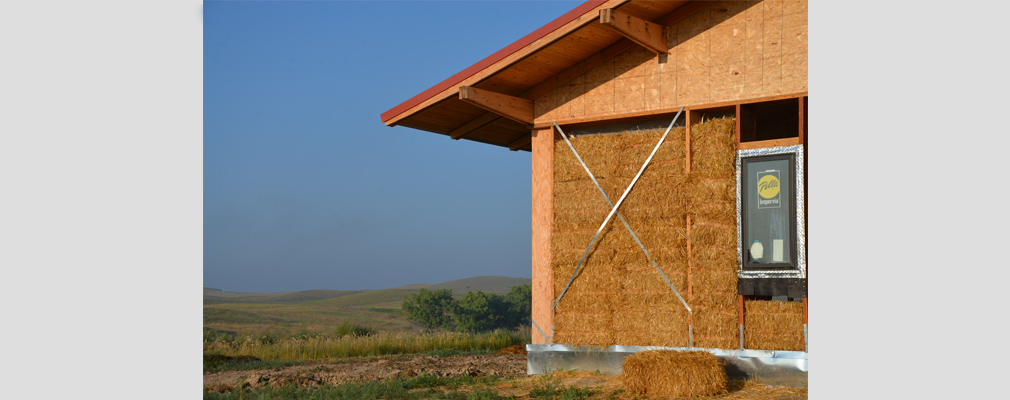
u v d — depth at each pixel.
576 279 9.87
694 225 8.98
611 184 9.69
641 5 9.11
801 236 8.26
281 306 72.62
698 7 9.32
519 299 69.62
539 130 10.62
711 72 9.18
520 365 12.48
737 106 8.88
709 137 8.97
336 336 22.27
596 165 9.85
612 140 9.75
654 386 7.90
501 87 10.65
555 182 10.23
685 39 9.40
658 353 8.15
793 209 8.34
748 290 8.57
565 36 9.26
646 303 9.27
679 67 9.41
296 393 9.26
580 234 9.88
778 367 8.27
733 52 9.05
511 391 8.80
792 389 7.95
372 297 89.81
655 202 9.32
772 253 8.44
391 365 12.70
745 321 8.56
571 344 9.80
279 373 11.64
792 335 8.26
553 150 10.34
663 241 9.19
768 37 8.83
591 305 9.70
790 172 8.41
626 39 9.78
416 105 10.77
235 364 14.02
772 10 8.84
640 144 9.55
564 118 10.34
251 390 9.76
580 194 9.97
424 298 64.69
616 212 9.62
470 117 11.70
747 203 8.66
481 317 65.50
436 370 11.58
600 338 9.58
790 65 8.65
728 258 8.73
